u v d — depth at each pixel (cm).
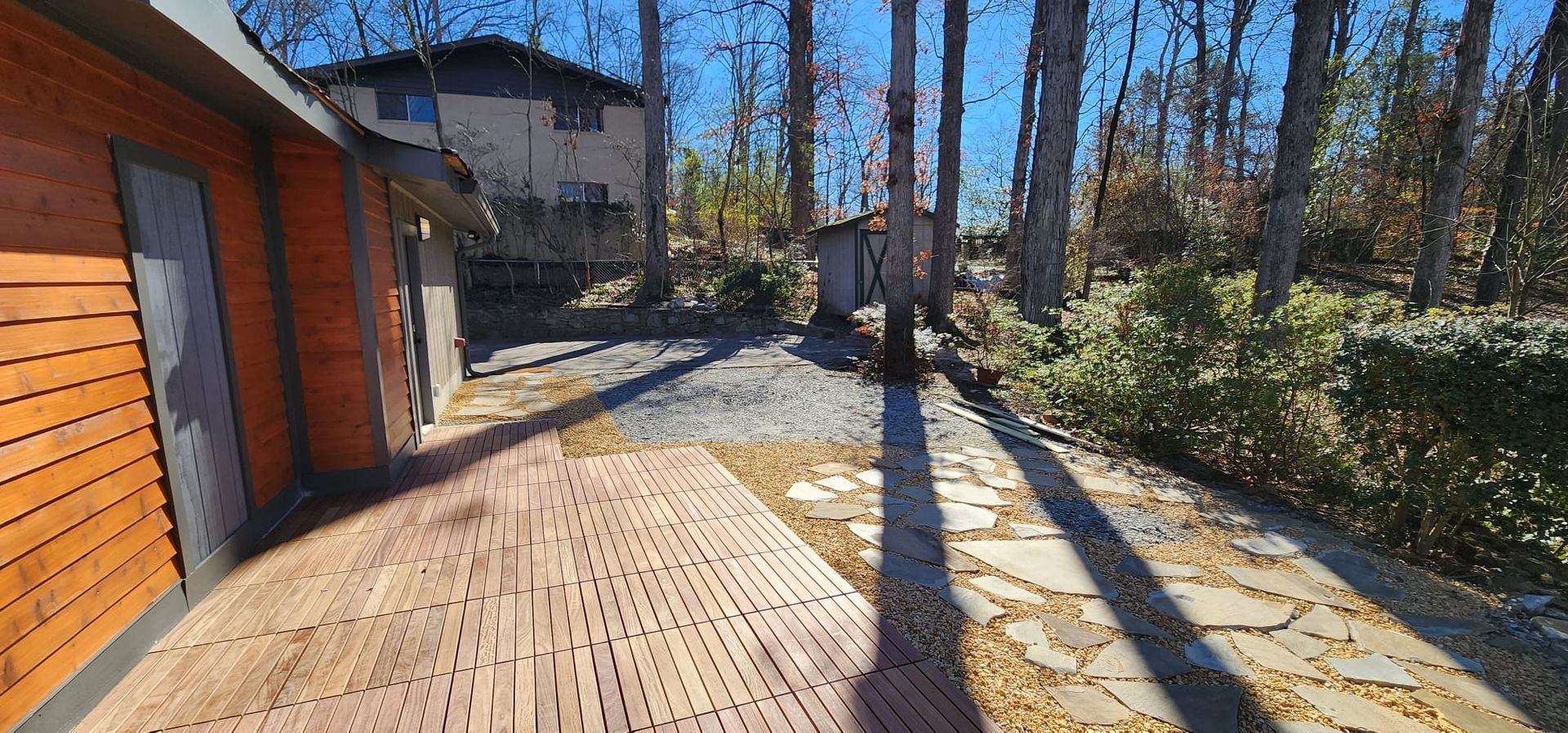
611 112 1608
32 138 169
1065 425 540
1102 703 184
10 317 158
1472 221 1027
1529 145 629
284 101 251
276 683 185
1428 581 269
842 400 649
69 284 179
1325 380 393
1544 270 652
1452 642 220
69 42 183
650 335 1288
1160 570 274
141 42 197
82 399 181
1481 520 294
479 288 1347
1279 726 175
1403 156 1254
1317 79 650
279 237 324
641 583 248
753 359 954
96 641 179
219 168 277
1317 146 1348
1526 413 260
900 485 384
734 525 308
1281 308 433
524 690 183
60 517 170
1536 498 275
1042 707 182
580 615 223
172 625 216
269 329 316
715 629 215
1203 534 316
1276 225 681
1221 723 175
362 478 359
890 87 740
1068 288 1323
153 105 225
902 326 765
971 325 965
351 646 204
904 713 174
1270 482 405
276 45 1144
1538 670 204
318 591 241
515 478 381
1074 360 560
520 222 1441
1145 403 464
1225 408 424
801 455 445
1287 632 226
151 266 220
